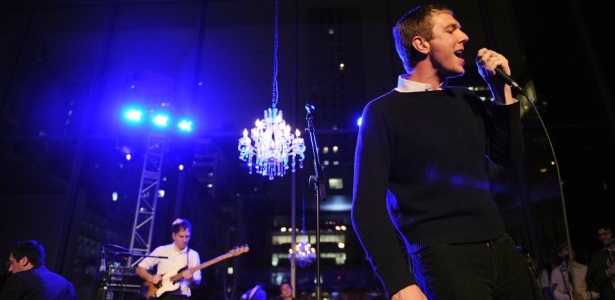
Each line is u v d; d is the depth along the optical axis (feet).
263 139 17.78
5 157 18.66
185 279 13.64
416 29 3.99
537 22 20.35
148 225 20.75
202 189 19.56
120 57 21.25
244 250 14.84
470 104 3.93
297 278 16.55
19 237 17.63
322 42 22.13
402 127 3.56
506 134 3.81
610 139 17.48
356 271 19.30
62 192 18.13
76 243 17.66
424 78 3.92
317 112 20.52
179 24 22.12
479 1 21.06
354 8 22.25
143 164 20.79
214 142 19.74
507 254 3.24
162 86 20.97
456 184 3.35
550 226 16.02
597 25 19.02
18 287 9.14
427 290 3.12
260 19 22.31
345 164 22.16
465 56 19.98
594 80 18.66
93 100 19.63
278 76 20.98
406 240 3.42
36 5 22.06
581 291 13.41
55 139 18.81
